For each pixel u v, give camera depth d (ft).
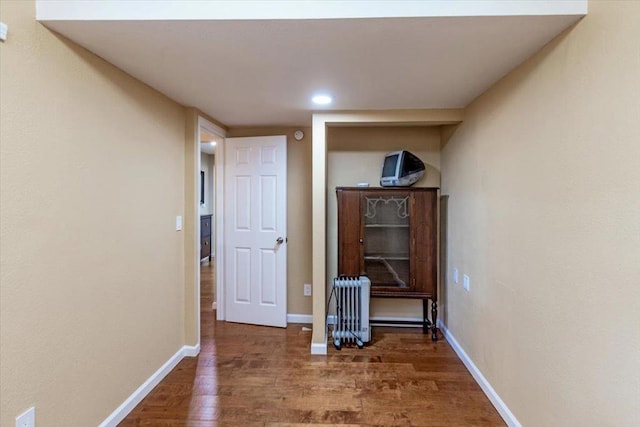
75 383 5.53
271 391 7.71
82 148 5.63
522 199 6.12
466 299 9.00
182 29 4.99
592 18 4.38
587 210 4.48
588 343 4.48
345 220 10.59
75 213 5.49
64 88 5.25
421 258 10.57
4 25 4.30
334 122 9.49
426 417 6.81
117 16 4.77
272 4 4.73
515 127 6.37
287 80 7.09
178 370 8.66
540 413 5.57
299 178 11.97
